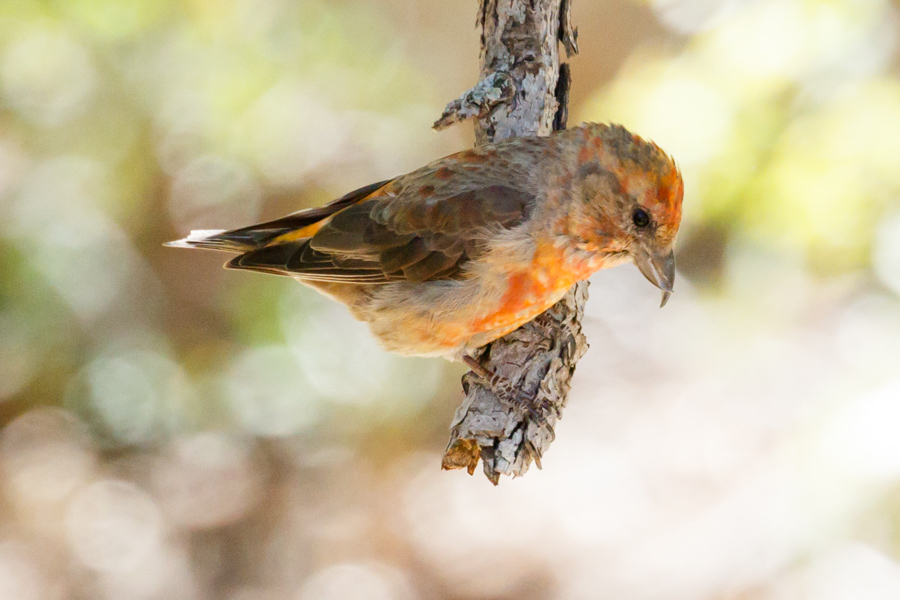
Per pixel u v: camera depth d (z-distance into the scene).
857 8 10.11
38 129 12.15
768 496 12.92
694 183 10.56
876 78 10.26
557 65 7.25
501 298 6.87
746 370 14.72
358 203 7.45
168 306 13.58
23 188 12.14
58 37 11.58
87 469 13.50
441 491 14.10
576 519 13.69
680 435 14.55
